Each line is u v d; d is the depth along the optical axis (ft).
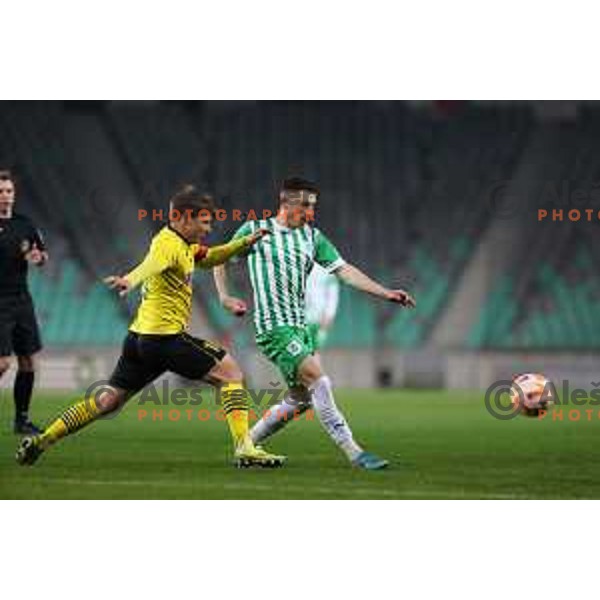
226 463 93.81
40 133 309.42
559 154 315.99
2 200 108.58
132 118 313.53
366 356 283.59
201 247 84.48
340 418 88.99
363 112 318.45
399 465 94.43
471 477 87.51
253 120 317.83
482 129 317.63
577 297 304.09
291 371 88.38
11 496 75.61
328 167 315.99
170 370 85.05
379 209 313.94
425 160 317.01
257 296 88.12
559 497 78.02
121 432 123.65
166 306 82.84
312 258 88.84
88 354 275.39
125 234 304.50
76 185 306.96
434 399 209.67
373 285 88.53
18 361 114.62
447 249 310.45
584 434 128.16
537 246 310.04
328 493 77.25
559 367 293.84
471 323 301.84
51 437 86.28
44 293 293.84
